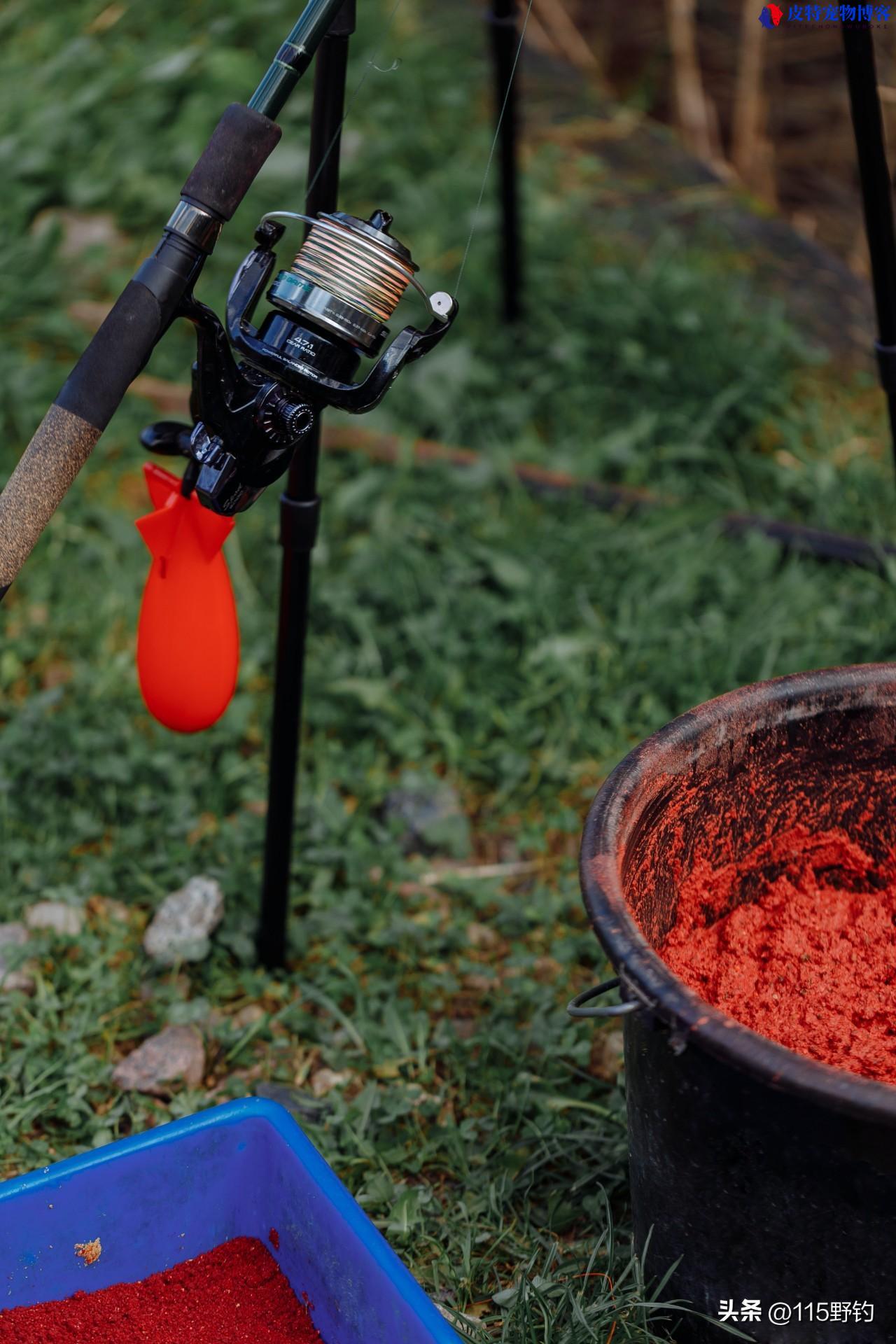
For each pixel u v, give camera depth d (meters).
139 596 2.19
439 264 2.68
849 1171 1.33
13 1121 1.65
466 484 2.34
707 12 3.50
